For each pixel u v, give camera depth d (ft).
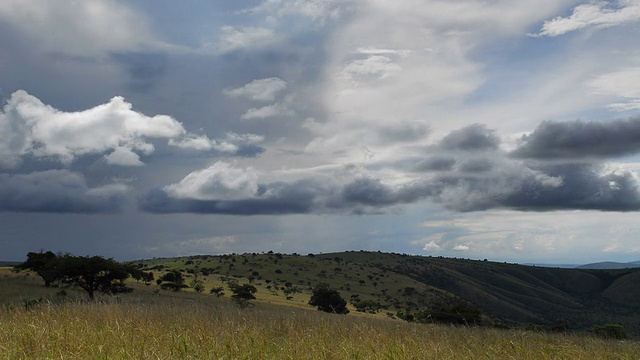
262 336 29.96
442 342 31.76
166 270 582.35
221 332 30.60
